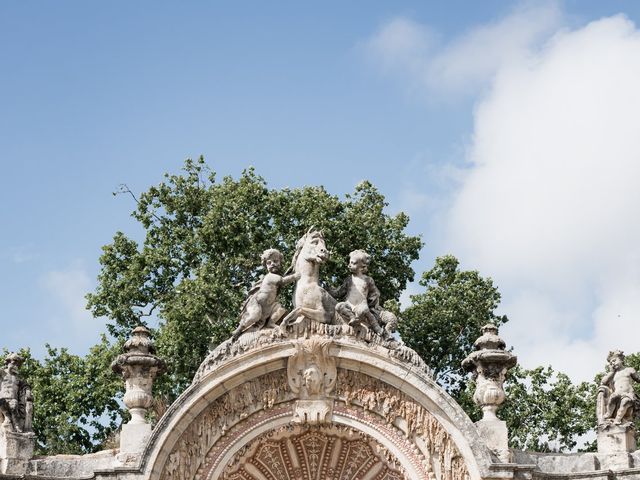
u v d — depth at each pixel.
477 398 41.00
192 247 57.31
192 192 58.72
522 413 59.97
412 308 59.16
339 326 40.69
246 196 57.47
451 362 59.81
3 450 40.47
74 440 57.97
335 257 56.47
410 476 40.03
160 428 39.41
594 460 41.50
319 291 41.06
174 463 39.62
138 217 58.56
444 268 60.53
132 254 58.75
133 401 40.31
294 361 40.56
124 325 57.97
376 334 40.72
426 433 40.16
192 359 55.19
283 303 55.75
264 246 57.00
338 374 40.78
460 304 59.09
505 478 39.16
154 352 41.25
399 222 59.19
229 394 40.50
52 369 59.53
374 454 41.03
